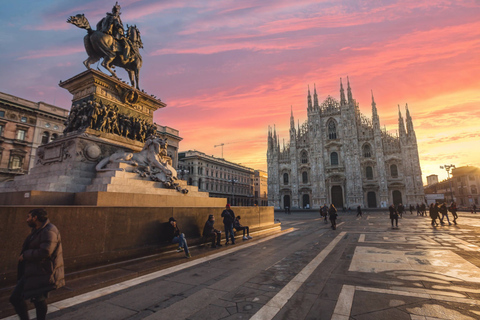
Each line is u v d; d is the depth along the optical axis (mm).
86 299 4254
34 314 3689
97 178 7926
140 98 10969
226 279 5457
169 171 9172
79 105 9383
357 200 59094
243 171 86188
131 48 10930
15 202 6641
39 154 9312
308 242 10836
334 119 66812
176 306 4031
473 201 75375
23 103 36906
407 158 57250
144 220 6812
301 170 68125
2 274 4109
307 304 4109
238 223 11062
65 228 5031
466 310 3797
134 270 5730
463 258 7324
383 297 4359
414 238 11672
